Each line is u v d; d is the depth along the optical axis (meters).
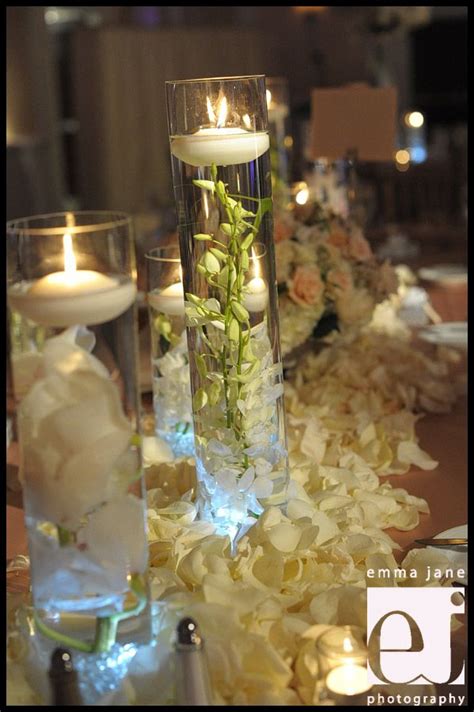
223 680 0.76
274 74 8.62
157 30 8.11
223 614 0.79
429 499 1.25
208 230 1.04
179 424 1.38
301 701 0.78
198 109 1.03
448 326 2.24
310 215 1.86
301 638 0.81
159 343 1.38
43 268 0.77
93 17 8.23
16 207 5.59
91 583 0.78
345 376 1.67
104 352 0.77
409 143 5.67
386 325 2.18
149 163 8.18
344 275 1.76
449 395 1.66
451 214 5.54
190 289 1.07
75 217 0.83
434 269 3.03
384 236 3.71
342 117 2.16
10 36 5.73
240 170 1.03
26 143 5.78
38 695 0.80
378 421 1.51
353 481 1.22
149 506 1.16
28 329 0.76
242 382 1.04
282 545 0.95
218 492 1.06
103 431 0.75
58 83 8.02
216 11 8.48
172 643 0.76
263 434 1.06
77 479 0.75
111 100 8.02
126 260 0.79
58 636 0.80
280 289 1.73
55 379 0.75
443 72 8.69
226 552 0.98
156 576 0.94
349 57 8.62
